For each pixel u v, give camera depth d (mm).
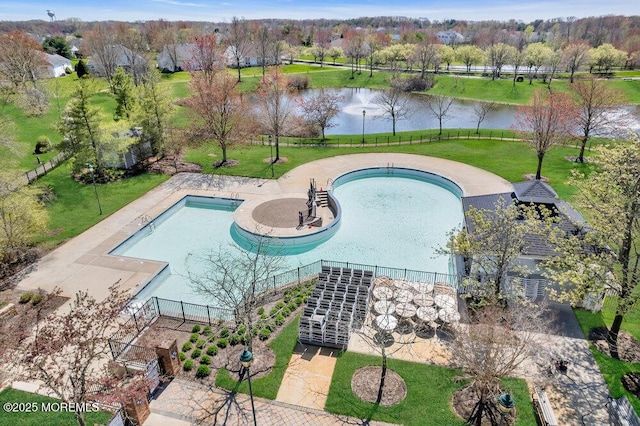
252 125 44969
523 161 43344
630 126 54844
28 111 58125
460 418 15078
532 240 21594
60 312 21078
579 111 43062
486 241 19734
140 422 14836
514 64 106625
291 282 23938
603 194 18016
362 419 15141
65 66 102750
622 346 18453
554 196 24984
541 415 14820
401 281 23250
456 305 21109
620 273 18375
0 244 24344
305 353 18375
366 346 18766
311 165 42594
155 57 112688
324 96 73188
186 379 17000
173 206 33688
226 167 42000
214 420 15156
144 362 16391
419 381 16766
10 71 69250
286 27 179250
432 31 195125
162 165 42188
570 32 181375
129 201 34344
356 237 29766
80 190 36094
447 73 108438
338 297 20938
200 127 44812
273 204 33594
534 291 21109
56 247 27438
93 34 102000
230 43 117375
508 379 16750
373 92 98188
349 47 122562
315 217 31203
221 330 19578
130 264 25531
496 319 16203
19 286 23422
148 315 20828
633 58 110500
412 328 19578
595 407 15516
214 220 32719
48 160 43938
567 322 20047
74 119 35875
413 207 34562
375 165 42406
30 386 16203
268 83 55906
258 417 15281
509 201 25969
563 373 17031
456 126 67062
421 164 42625
